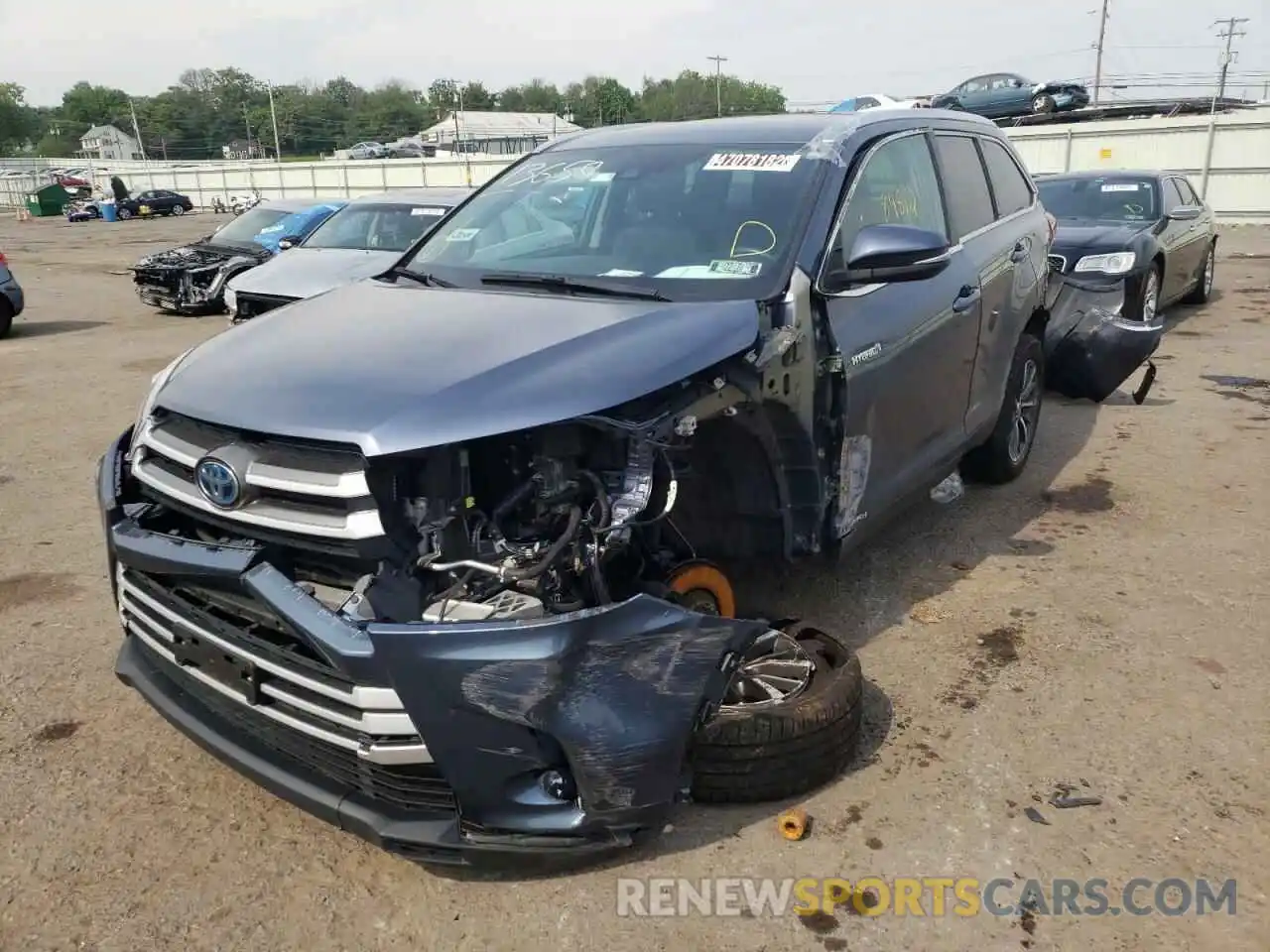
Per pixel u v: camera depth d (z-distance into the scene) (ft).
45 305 50.39
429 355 9.40
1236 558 16.24
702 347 9.76
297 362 9.57
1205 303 42.37
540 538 8.82
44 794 10.48
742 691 10.16
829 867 9.37
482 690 7.89
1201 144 88.94
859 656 13.15
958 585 15.31
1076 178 37.35
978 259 15.85
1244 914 8.79
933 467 14.92
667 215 12.64
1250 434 23.13
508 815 8.25
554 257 12.69
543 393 8.67
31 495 19.85
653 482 9.36
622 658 8.29
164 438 9.50
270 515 8.54
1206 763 10.90
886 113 14.83
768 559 12.02
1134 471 20.68
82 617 14.48
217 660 8.98
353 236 36.73
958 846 9.62
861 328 12.17
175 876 9.33
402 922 8.76
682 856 9.51
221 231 49.01
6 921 8.75
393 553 8.36
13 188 210.38
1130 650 13.33
